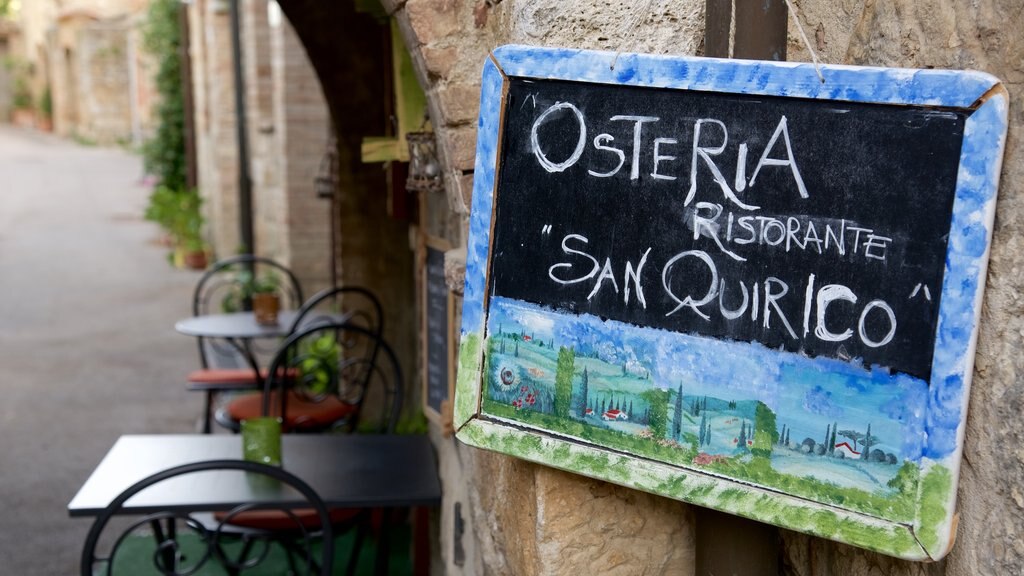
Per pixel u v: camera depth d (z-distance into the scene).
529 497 1.81
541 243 1.62
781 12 1.61
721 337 1.46
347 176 5.20
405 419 4.68
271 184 8.63
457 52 1.96
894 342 1.31
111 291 10.56
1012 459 1.28
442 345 3.29
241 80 7.84
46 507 4.82
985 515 1.33
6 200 18.53
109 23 29.36
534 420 1.64
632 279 1.53
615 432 1.56
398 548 4.37
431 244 3.31
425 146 2.63
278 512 3.36
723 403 1.46
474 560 2.49
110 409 6.49
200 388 5.04
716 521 1.74
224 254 10.60
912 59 1.45
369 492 2.97
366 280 5.30
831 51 1.65
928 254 1.28
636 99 1.51
